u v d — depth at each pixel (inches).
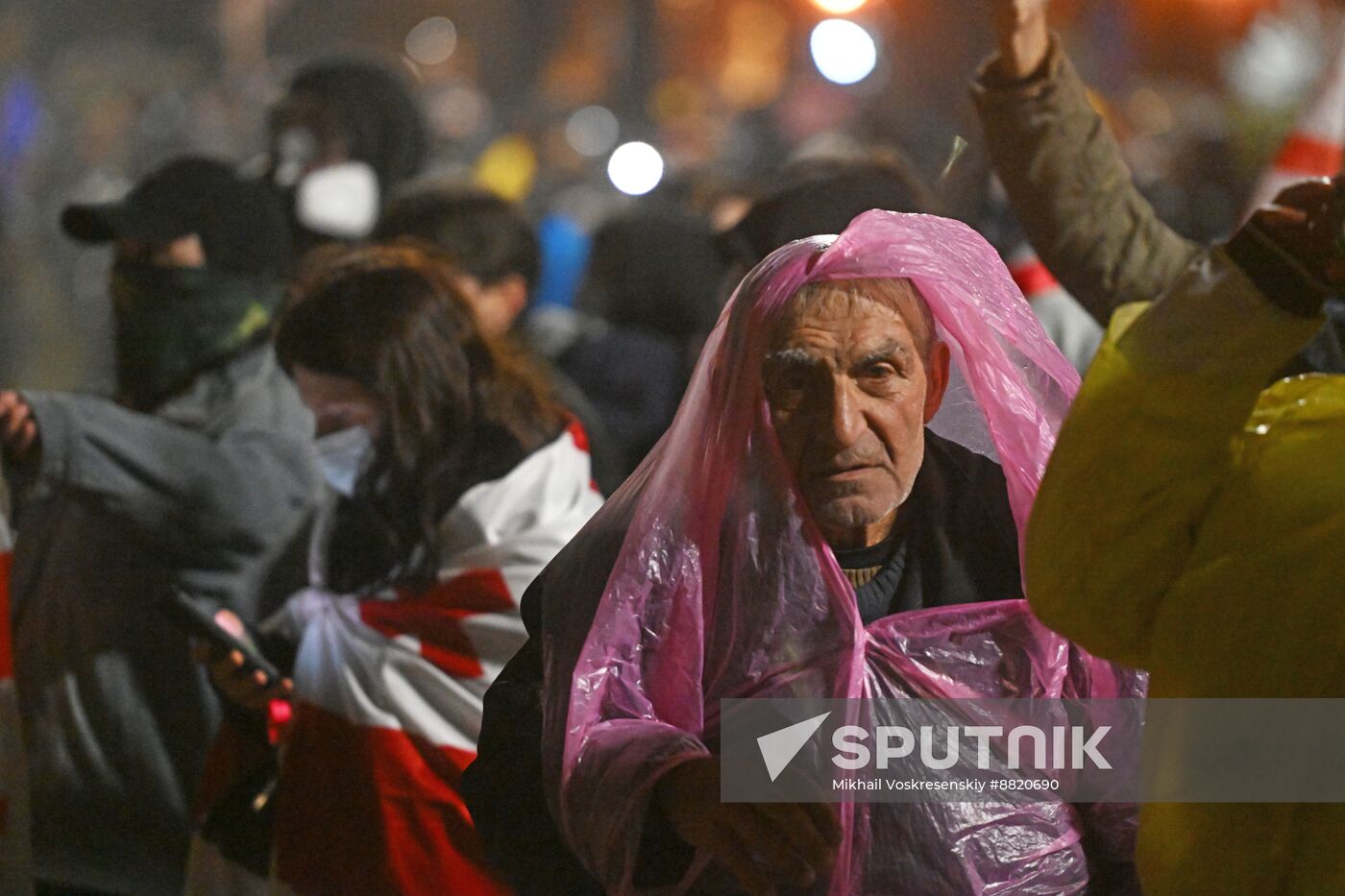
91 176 1325.0
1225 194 775.7
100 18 1888.5
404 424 293.6
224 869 298.5
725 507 192.2
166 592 295.9
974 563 199.5
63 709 323.3
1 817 265.3
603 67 2165.4
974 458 203.0
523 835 197.9
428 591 290.0
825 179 339.0
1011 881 189.6
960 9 1487.5
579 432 309.3
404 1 2331.4
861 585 198.2
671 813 179.8
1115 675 195.5
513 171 1307.8
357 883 283.3
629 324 543.5
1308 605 171.9
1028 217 290.4
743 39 2047.2
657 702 191.6
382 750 285.3
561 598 195.8
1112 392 170.1
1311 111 360.8
